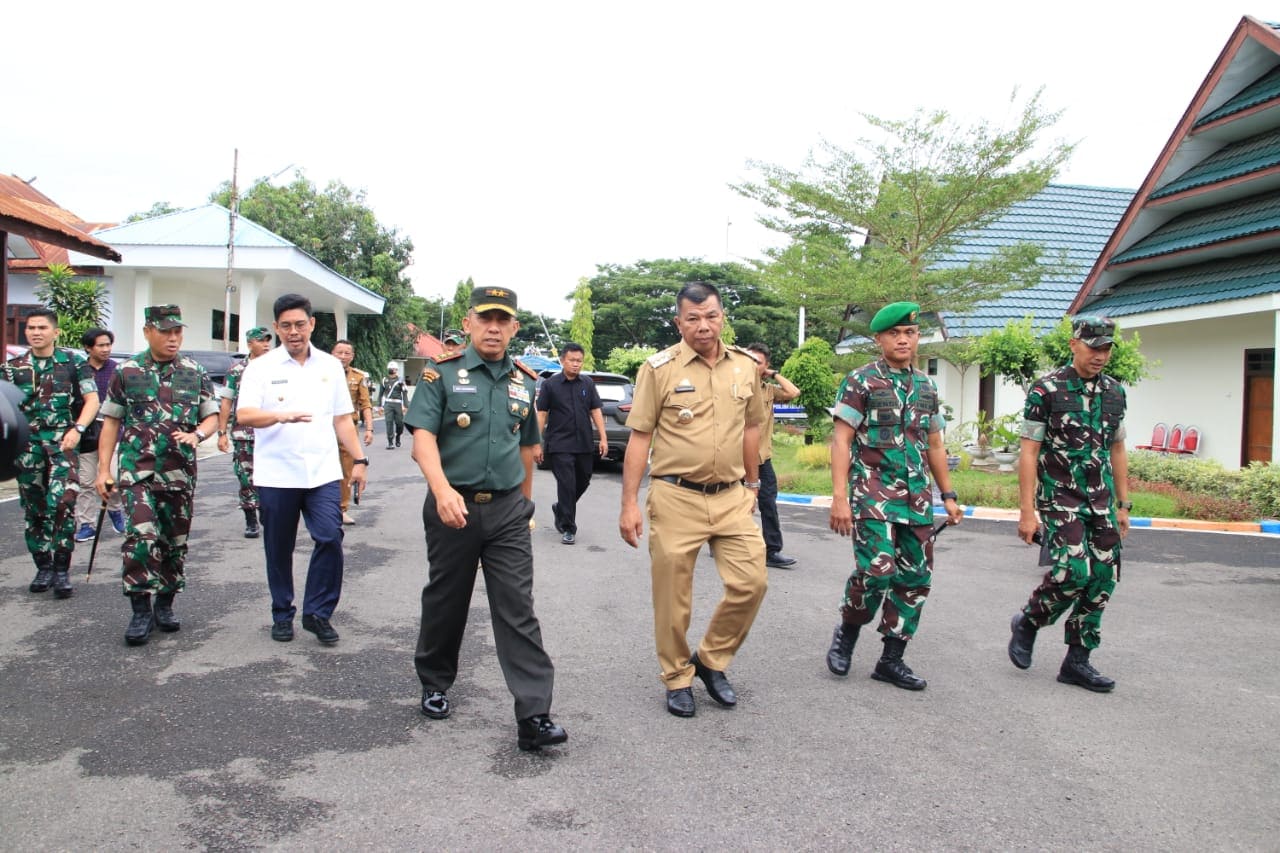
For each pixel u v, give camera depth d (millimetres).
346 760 3455
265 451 4953
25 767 3330
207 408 5285
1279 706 4270
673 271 49531
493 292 3820
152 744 3561
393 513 9781
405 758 3486
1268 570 7691
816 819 3053
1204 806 3207
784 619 5742
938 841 2918
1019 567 7605
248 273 23875
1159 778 3438
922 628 5609
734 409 4098
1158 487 12070
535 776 3352
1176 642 5410
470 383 3752
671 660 4031
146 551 4855
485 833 2910
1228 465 14781
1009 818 3088
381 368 36812
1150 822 3078
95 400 5910
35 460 5754
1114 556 4418
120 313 24969
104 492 5281
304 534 8273
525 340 61406
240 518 9031
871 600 4461
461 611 3854
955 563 7773
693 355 4117
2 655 4645
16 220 10711
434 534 3775
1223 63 14172
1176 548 8781
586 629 5391
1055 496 4469
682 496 4066
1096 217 22750
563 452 8234
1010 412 18438
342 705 4047
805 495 11891
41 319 5785
